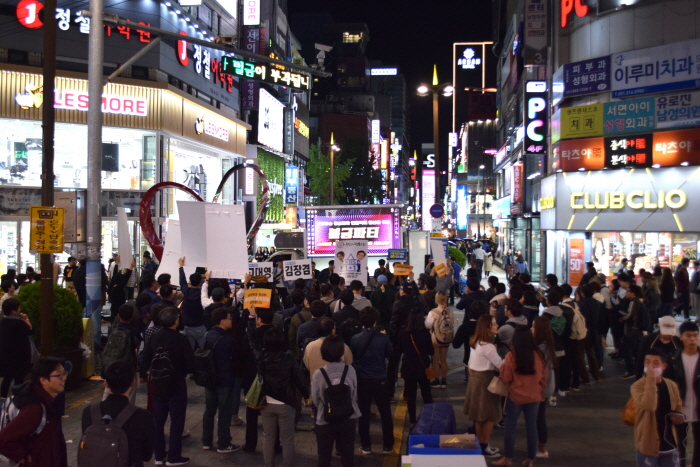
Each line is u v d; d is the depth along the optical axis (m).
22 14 23.62
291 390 6.42
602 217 24.41
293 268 11.75
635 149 23.36
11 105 22.92
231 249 9.67
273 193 48.66
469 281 11.26
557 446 7.69
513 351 6.77
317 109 110.75
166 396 6.50
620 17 24.08
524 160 37.34
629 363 11.46
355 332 7.90
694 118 21.95
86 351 10.28
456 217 75.56
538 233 33.34
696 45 21.67
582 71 25.06
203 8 31.91
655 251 23.30
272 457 6.46
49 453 4.27
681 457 5.73
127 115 25.11
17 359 8.08
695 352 5.93
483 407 7.08
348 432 5.92
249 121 42.91
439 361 10.85
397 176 161.25
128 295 17.91
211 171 34.28
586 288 11.32
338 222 20.34
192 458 7.12
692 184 22.17
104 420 4.18
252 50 38.31
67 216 10.51
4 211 23.00
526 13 29.14
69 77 23.97
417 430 5.48
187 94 28.20
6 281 11.63
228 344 7.31
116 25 11.07
